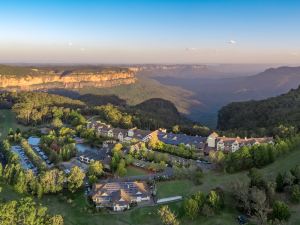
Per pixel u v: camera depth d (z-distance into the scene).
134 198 125.38
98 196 125.69
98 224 112.81
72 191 133.50
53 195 133.75
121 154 170.12
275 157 149.00
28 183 135.62
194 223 107.62
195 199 111.44
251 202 108.75
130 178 148.88
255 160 144.50
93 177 141.25
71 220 115.25
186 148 185.12
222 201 112.12
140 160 170.25
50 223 98.06
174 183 137.38
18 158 171.12
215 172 147.88
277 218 99.69
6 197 129.50
